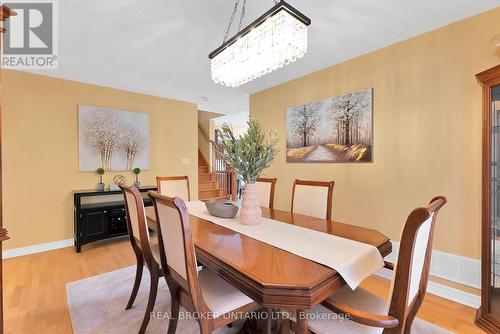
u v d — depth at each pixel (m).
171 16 2.08
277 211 2.37
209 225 1.83
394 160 2.59
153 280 1.68
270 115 4.01
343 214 3.04
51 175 3.42
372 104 2.75
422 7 1.98
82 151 3.66
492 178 1.80
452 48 2.21
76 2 1.87
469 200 2.13
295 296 0.99
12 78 3.13
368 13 2.06
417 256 1.04
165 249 1.42
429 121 2.35
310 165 3.43
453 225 2.21
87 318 1.88
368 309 1.23
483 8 1.99
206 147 7.23
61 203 3.49
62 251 3.32
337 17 2.11
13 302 2.09
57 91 3.47
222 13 2.05
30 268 2.77
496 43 1.86
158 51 2.72
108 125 3.89
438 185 2.30
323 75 3.25
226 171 6.66
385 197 2.67
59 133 3.48
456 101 2.19
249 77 2.26
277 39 1.71
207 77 3.52
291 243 1.45
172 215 1.24
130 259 3.05
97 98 3.82
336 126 3.11
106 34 2.34
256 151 1.81
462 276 2.16
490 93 1.77
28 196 3.25
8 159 3.12
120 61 2.96
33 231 3.28
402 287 0.98
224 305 1.28
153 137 4.41
